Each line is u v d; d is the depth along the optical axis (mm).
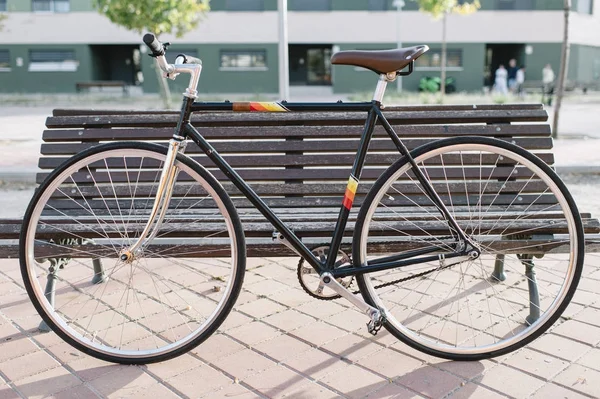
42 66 30219
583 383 2365
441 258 2510
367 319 2971
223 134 3203
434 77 29734
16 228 2775
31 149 9742
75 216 2875
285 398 2297
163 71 2359
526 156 2430
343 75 30250
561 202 2438
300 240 2525
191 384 2400
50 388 2373
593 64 32344
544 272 3549
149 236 2574
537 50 30422
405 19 29891
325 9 29844
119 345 2703
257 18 29797
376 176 3135
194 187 3074
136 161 3143
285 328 2877
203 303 3168
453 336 2754
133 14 16359
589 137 10820
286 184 3113
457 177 3045
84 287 3375
